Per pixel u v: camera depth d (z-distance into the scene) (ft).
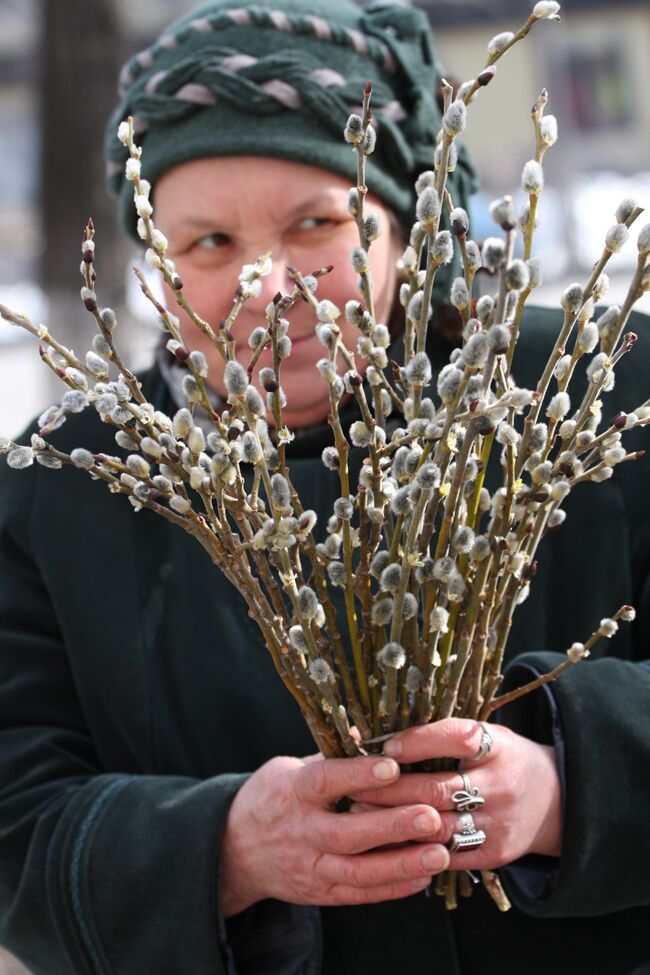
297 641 3.31
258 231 4.13
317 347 4.22
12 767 4.35
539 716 4.12
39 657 4.55
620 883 3.75
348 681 3.47
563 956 4.05
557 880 3.76
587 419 3.29
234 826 3.76
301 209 4.12
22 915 4.09
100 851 3.92
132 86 4.43
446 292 4.41
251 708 4.30
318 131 4.14
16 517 4.66
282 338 3.17
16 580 4.65
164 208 4.28
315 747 4.25
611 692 3.87
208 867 3.73
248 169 4.09
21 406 22.30
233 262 4.19
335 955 4.08
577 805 3.70
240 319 4.18
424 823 3.41
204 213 4.13
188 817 3.83
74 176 12.00
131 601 4.46
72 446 4.66
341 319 4.19
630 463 4.38
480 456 3.38
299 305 4.16
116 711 4.40
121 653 4.41
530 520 3.37
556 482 3.38
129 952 3.85
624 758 3.76
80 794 4.14
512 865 3.97
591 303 3.21
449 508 3.19
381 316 4.42
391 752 3.44
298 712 4.28
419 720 3.51
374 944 4.05
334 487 4.44
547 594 4.34
